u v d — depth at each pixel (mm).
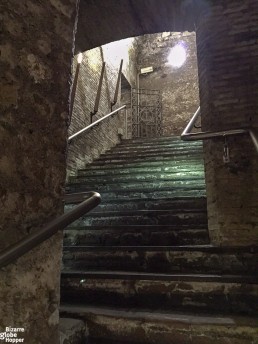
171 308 2258
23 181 1317
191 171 4852
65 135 1559
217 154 2852
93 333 2066
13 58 1333
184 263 2656
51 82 1507
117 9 3742
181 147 6387
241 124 2865
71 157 5711
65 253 3000
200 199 3715
